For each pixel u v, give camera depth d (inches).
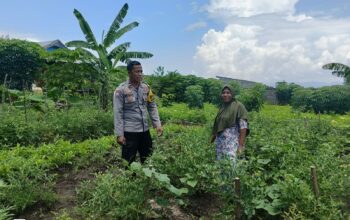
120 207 178.5
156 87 1094.4
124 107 223.5
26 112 405.7
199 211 195.6
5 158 247.6
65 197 207.3
